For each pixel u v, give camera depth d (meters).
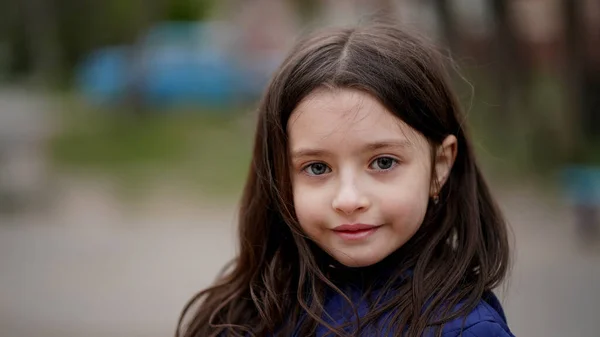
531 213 7.76
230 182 10.64
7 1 15.34
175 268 6.53
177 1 24.64
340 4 13.38
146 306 5.46
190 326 1.97
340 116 1.55
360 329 1.63
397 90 1.58
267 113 1.74
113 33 16.47
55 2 15.80
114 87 16.70
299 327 1.74
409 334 1.59
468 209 1.80
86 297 5.67
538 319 4.82
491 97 9.53
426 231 1.74
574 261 6.17
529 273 5.84
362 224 1.55
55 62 17.33
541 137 9.52
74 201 9.47
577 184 6.86
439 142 1.69
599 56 9.20
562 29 9.34
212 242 7.48
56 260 6.82
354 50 1.63
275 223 1.88
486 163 9.23
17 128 11.48
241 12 18.75
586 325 4.70
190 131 14.68
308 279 1.76
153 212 8.96
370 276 1.72
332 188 1.58
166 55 17.55
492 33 9.38
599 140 9.32
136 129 14.83
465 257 1.72
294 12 15.81
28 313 5.27
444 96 1.72
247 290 1.93
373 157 1.56
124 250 7.18
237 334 1.83
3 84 17.72
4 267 6.58
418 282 1.65
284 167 1.67
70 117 15.44
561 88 9.60
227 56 18.14
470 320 1.57
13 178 9.53
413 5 9.16
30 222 8.43
